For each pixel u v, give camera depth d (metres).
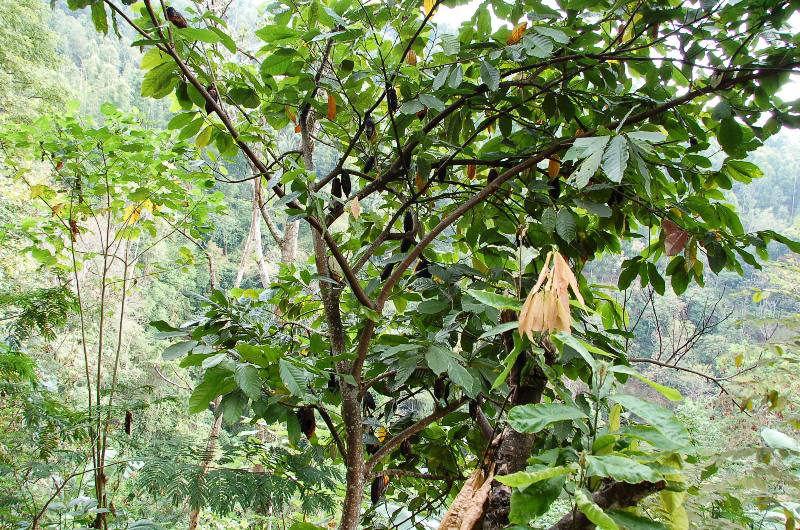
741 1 1.40
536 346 0.99
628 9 1.72
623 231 1.95
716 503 1.44
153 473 1.80
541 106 2.01
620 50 1.62
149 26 1.49
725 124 1.58
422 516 2.28
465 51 1.69
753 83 1.53
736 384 1.51
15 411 2.83
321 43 1.86
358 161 2.26
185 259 4.03
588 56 1.58
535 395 1.28
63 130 3.04
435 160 1.88
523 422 0.74
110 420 2.80
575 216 1.79
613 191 1.78
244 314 1.73
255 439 2.08
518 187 1.73
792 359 1.47
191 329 1.58
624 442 0.87
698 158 1.70
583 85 1.91
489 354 1.72
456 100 1.92
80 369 6.27
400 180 1.96
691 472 1.27
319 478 1.84
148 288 12.48
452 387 1.73
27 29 9.97
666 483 0.76
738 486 1.21
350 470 1.50
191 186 3.94
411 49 1.79
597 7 1.74
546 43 1.42
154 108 17.23
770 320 1.58
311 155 1.91
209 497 1.71
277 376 1.34
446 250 2.46
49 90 9.89
